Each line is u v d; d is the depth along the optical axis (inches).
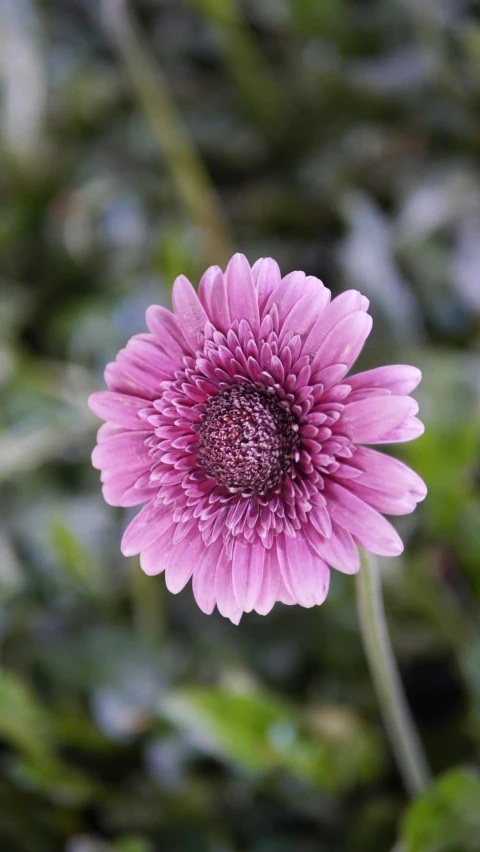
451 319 35.7
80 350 38.4
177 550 24.5
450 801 27.7
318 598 23.7
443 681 31.8
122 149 41.6
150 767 31.4
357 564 23.6
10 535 35.7
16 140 40.9
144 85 35.7
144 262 39.5
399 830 29.9
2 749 32.5
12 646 33.8
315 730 30.2
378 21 38.3
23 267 41.8
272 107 39.6
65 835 31.3
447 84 36.9
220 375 24.5
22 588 34.8
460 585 31.9
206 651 32.6
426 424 31.4
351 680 31.8
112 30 37.2
